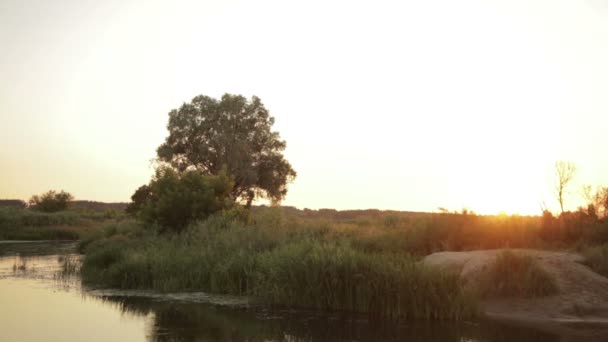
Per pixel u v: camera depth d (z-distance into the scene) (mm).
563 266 15719
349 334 12086
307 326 12883
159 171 32625
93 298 16828
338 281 15109
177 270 19125
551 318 13570
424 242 21062
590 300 14289
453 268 16297
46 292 17953
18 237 52344
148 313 14430
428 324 13102
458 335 11984
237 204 30219
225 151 58625
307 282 15484
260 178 61250
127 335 11938
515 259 15180
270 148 62906
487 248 20531
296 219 28141
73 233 53969
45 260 29109
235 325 12977
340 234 24000
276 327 12773
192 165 60312
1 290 18344
